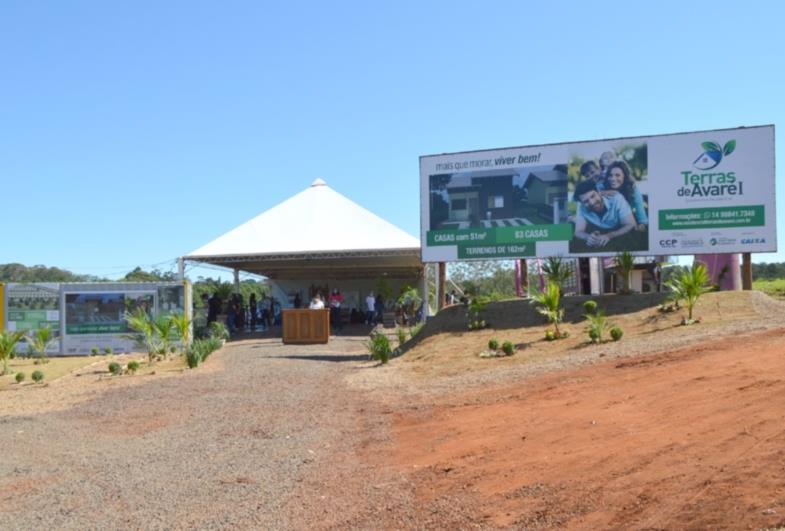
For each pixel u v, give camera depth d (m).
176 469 8.20
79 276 62.97
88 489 7.53
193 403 12.72
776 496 5.06
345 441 9.26
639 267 22.77
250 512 6.57
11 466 8.62
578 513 5.65
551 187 19.95
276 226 34.91
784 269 50.66
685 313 15.74
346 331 31.42
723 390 8.45
